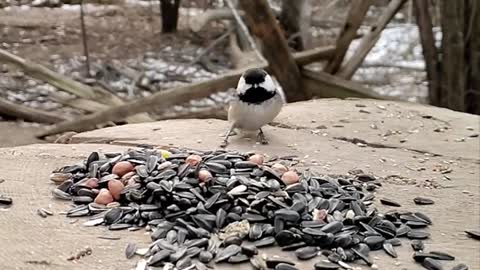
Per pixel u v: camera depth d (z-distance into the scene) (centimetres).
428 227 104
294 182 106
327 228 101
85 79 206
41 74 174
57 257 99
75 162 112
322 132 123
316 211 103
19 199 105
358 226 102
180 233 100
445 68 158
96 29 247
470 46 158
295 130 123
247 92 116
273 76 172
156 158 108
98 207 104
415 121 127
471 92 162
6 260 98
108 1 270
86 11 262
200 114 168
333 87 168
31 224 102
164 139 119
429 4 163
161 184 104
